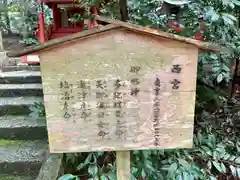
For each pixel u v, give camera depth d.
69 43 1.14
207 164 1.74
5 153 2.24
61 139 1.26
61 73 1.18
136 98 1.22
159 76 1.20
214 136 1.88
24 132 2.46
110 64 1.18
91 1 2.03
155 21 1.92
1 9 5.62
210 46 1.15
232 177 1.98
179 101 1.24
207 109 2.27
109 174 1.65
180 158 1.71
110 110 1.24
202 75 2.06
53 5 3.49
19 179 2.11
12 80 3.17
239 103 2.49
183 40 1.14
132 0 1.90
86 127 1.25
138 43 1.16
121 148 1.29
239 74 2.79
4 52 3.79
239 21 1.86
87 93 1.21
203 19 1.72
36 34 4.29
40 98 2.89
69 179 1.66
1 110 2.72
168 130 1.27
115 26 1.11
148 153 1.69
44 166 1.96
